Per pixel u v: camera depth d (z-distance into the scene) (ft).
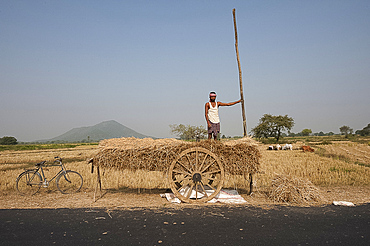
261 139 236.63
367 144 171.73
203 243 14.80
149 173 41.16
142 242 14.97
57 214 20.94
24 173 29.96
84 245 14.60
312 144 185.37
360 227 17.58
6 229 17.34
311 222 18.70
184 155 25.30
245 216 20.21
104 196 28.04
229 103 28.40
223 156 25.57
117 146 26.27
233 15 29.86
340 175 39.73
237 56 29.60
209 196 24.91
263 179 37.01
